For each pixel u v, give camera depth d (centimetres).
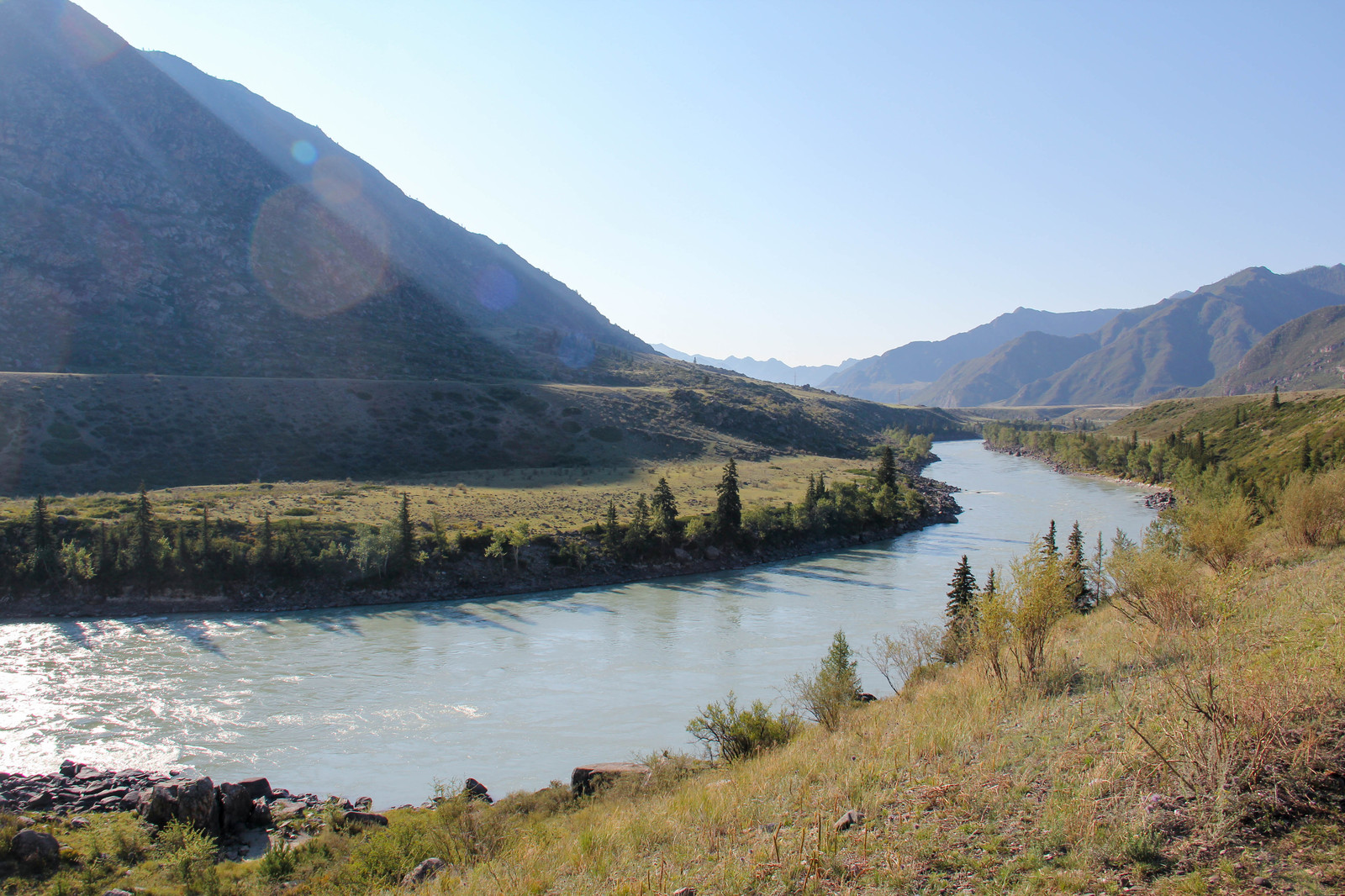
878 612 5712
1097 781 957
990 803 993
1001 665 1817
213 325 17638
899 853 907
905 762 1268
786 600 6197
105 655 4712
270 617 5778
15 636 5169
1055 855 819
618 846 1246
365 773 2973
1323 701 931
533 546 7244
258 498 8456
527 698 3866
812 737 1855
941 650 2655
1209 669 1138
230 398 12656
